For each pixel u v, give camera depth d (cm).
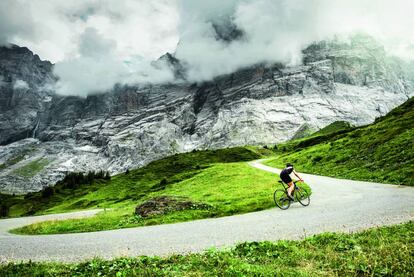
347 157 6494
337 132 17538
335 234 1359
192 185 7012
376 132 7238
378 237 1240
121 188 12275
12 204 17012
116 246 1714
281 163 10494
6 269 1147
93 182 17412
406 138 5619
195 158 17588
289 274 898
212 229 2003
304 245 1220
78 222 3484
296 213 2323
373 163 5281
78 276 1021
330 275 885
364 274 889
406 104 9769
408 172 4084
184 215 2972
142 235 2070
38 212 13400
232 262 1029
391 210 2033
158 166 15288
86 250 1669
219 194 4503
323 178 5434
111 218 3456
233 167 9069
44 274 1073
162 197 3428
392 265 925
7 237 2855
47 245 1972
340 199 2886
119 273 969
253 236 1623
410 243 1120
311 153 8625
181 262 1109
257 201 3231
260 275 898
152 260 1155
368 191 3350
